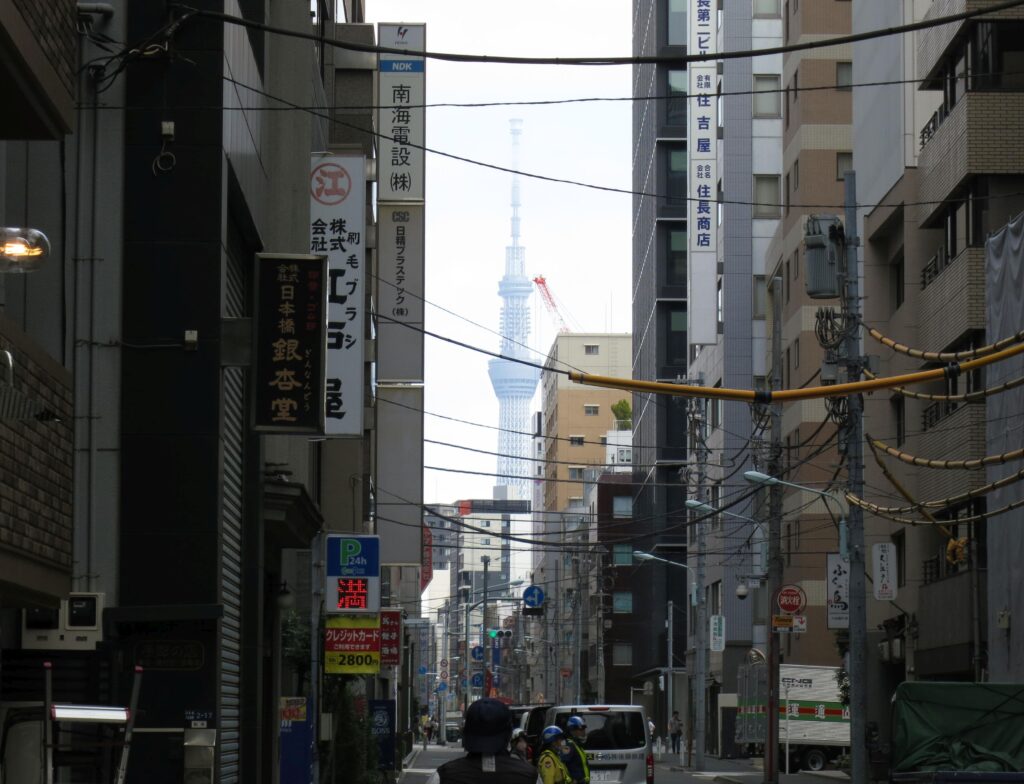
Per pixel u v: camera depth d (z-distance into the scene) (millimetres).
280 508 30031
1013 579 46938
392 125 56406
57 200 22656
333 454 47281
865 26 69500
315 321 23562
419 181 56688
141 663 21938
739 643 104562
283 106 32250
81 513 22266
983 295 52188
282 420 23359
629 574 158875
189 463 22516
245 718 27516
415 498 59188
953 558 51562
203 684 21953
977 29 52594
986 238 50906
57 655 21188
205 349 22797
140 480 22453
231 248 26828
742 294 103688
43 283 22516
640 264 161125
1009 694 32250
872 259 66562
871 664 67875
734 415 102812
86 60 22891
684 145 145125
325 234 36219
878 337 36688
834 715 77688
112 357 22688
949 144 54594
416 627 127562
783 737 77625
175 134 23078
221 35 23297
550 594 198500
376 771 46906
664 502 140875
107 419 22562
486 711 11172
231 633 26219
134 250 22859
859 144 70750
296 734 33625
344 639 36969
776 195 104938
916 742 32188
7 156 22516
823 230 41781
